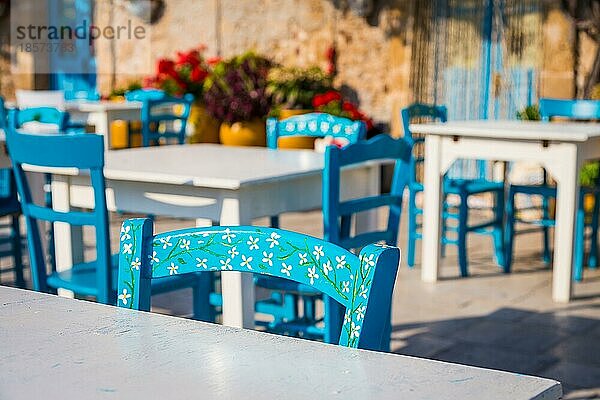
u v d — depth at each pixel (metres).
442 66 7.64
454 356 3.61
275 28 8.77
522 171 7.05
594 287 4.73
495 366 3.48
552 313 4.22
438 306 4.36
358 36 8.22
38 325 1.20
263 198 2.93
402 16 7.88
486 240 6.05
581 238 4.85
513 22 7.22
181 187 2.96
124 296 1.49
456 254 5.58
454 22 7.54
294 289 2.89
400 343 3.78
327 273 1.32
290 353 1.06
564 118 6.90
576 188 4.34
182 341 1.12
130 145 7.27
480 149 4.61
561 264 4.40
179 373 1.00
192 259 1.47
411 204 5.25
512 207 5.04
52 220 2.92
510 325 4.03
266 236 1.41
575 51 6.98
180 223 6.58
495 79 7.36
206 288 3.02
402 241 6.07
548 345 3.74
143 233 1.49
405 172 3.00
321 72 8.17
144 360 1.05
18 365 1.04
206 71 8.70
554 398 0.95
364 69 8.21
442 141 4.75
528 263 5.34
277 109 7.98
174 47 9.51
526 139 4.44
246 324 2.80
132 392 0.95
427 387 0.94
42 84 10.35
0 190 4.33
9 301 1.33
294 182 3.04
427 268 4.86
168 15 9.50
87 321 1.22
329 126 3.72
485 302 4.43
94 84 10.15
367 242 2.89
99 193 2.79
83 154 2.76
